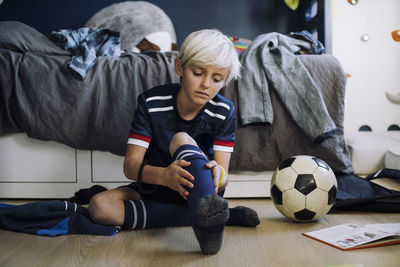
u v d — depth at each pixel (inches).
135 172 42.5
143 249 38.6
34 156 68.8
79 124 66.3
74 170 68.8
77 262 34.6
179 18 129.8
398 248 37.4
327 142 66.1
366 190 62.4
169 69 68.2
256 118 65.1
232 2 130.1
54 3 128.6
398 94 96.0
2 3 128.5
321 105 64.4
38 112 66.2
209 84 39.1
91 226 44.4
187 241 41.6
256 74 67.9
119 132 65.9
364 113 95.7
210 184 36.7
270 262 34.1
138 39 117.8
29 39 74.2
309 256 35.5
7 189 69.4
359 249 37.3
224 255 36.4
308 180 48.4
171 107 45.8
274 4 129.9
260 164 67.0
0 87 66.6
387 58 96.5
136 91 67.0
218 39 39.1
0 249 38.6
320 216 50.0
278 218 53.6
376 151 71.6
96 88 66.9
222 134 47.3
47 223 44.8
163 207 45.8
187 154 38.8
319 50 83.9
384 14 96.7
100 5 128.5
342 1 96.6
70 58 70.9
